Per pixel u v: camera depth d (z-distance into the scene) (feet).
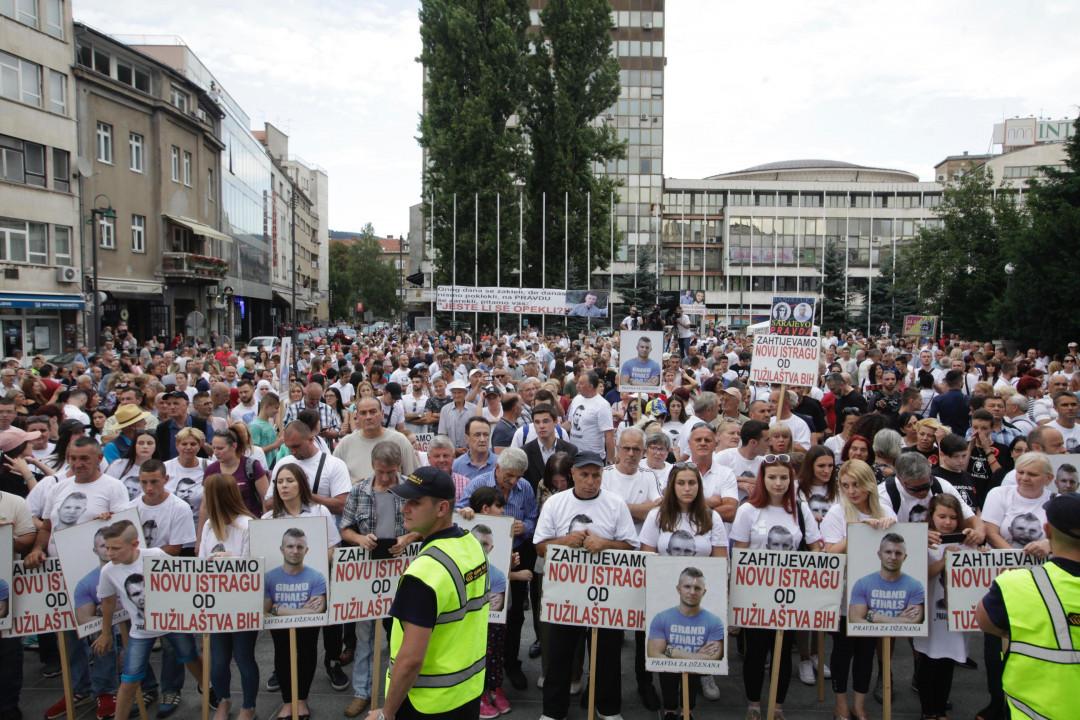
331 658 20.62
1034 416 33.14
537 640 23.00
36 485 21.29
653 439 22.24
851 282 286.66
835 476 21.42
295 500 19.61
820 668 19.79
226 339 147.23
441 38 152.76
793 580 18.06
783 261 301.84
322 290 388.37
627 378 36.81
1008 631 11.70
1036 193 116.16
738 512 19.51
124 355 68.69
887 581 17.89
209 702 19.54
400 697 11.62
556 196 154.92
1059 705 11.12
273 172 246.47
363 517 19.04
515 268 156.97
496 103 151.23
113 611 18.48
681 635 17.46
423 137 158.71
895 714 19.15
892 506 19.94
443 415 34.06
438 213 157.07
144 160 126.11
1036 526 19.26
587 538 17.98
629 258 280.51
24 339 99.14
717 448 26.32
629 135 279.08
